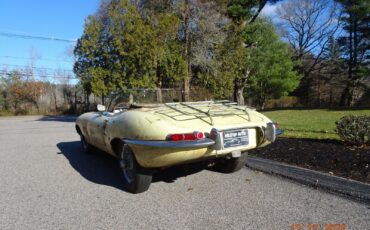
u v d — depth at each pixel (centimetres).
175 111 452
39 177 579
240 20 1933
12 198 467
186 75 1588
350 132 636
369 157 526
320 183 459
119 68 1508
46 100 3344
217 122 430
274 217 363
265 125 459
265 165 554
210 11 1738
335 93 3434
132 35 1455
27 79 3409
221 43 1758
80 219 381
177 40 1645
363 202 398
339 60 3297
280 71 2666
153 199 439
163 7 1692
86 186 512
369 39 2572
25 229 360
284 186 470
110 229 352
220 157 456
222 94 1781
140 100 627
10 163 711
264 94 2909
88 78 1603
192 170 570
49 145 954
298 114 1692
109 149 537
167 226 353
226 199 426
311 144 667
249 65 2334
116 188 495
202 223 356
